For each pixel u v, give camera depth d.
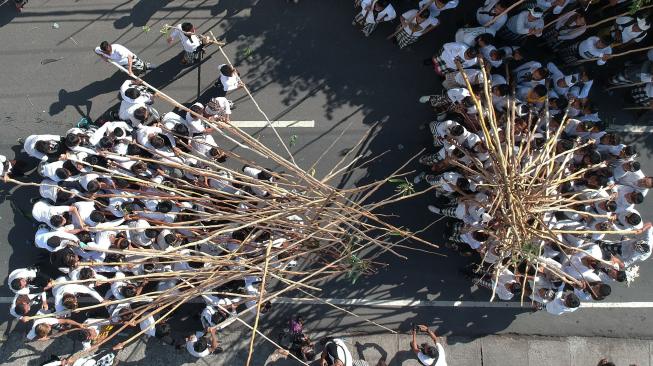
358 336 7.91
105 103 7.96
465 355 7.93
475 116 6.77
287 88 8.06
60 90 7.96
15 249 7.89
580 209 6.93
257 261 5.75
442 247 7.97
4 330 7.84
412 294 7.99
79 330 6.96
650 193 8.02
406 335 7.92
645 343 7.90
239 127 8.01
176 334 7.80
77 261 6.05
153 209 6.74
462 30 7.07
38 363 7.73
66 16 7.99
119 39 7.99
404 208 7.97
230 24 8.05
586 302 8.01
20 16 7.97
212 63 8.00
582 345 7.94
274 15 8.09
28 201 7.88
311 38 8.09
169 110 7.96
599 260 6.18
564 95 7.09
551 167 6.07
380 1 6.82
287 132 8.05
